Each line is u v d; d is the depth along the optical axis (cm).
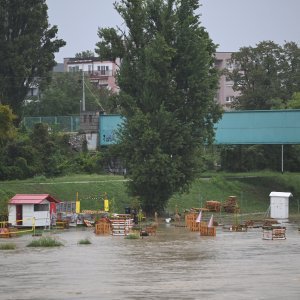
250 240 11344
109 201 15700
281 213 16938
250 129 19862
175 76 16450
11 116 14762
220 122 19888
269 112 19775
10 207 13288
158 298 5931
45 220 13412
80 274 7444
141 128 15950
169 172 15862
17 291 6372
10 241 11169
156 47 15962
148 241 11175
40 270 7788
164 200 16288
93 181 17150
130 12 16450
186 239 11519
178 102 16488
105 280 6988
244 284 6638
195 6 16538
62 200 15438
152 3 16475
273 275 7244
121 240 11344
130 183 16288
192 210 16962
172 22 16238
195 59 16288
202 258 8831
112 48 16612
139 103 16575
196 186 19025
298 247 10188
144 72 16362
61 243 10606
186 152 16388
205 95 16412
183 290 6312
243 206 18450
